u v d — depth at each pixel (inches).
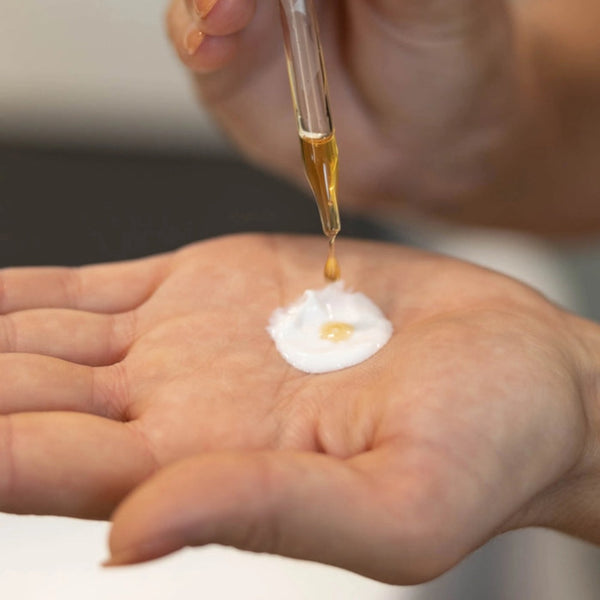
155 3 24.8
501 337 12.3
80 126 24.7
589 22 18.0
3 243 20.7
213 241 14.7
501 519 11.6
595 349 13.2
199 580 15.0
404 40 15.8
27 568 14.8
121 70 25.6
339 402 12.5
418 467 11.3
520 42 17.1
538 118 17.4
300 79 13.1
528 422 11.8
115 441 11.8
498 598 15.5
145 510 10.7
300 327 13.5
